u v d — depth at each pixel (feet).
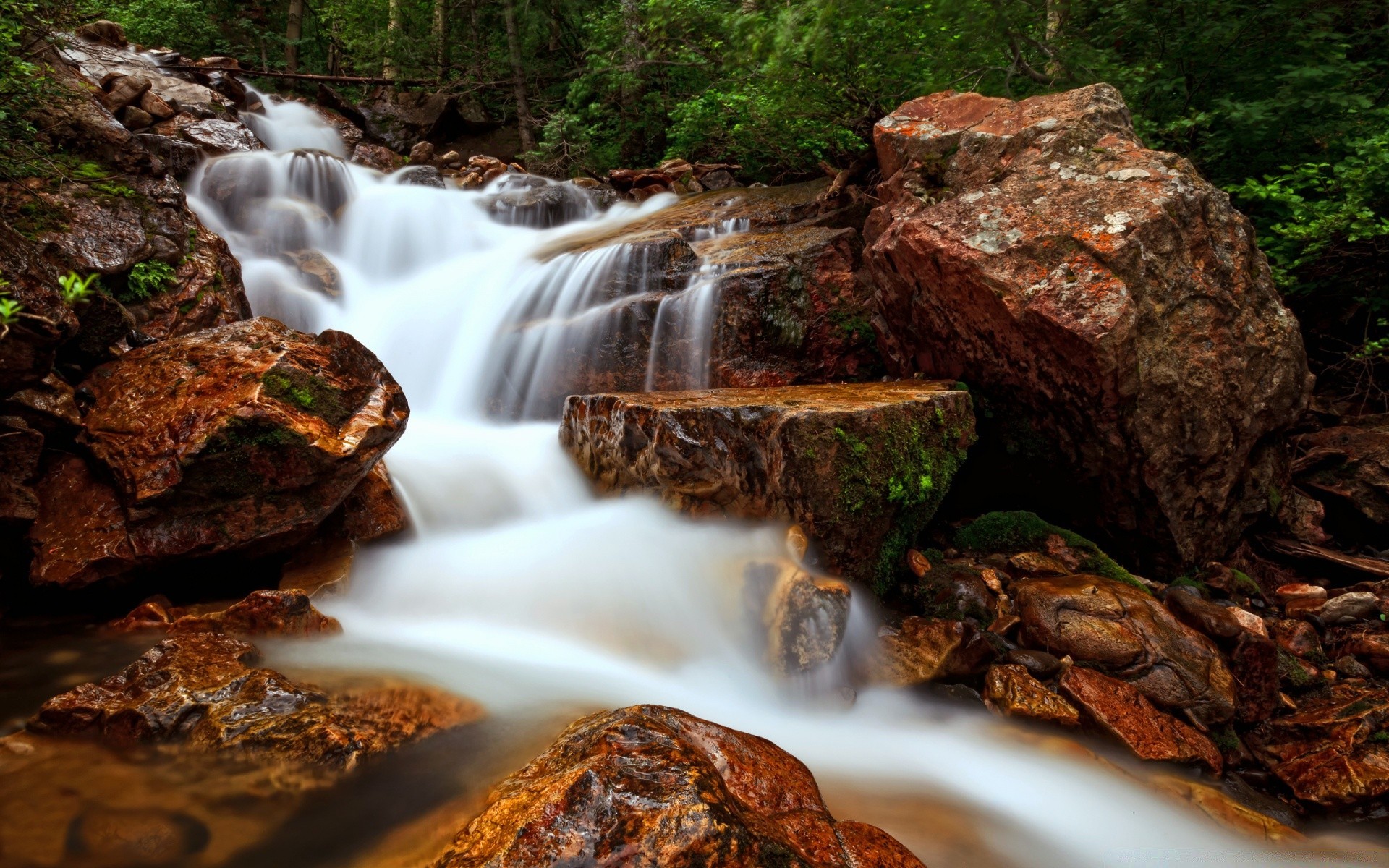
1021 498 18.07
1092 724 11.82
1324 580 17.54
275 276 24.68
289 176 30.37
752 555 13.29
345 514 14.49
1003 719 12.17
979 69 26.13
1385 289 22.65
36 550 12.17
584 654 12.98
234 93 44.24
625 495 15.87
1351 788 11.24
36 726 8.82
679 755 7.36
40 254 12.94
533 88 59.57
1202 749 11.76
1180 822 10.40
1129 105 25.29
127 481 12.26
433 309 25.59
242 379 13.19
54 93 18.80
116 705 8.92
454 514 16.25
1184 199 15.21
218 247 19.80
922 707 12.46
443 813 7.98
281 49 67.10
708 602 13.34
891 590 15.02
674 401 14.94
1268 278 16.69
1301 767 11.94
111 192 17.89
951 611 14.23
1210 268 15.58
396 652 11.96
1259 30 23.85
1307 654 14.55
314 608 12.28
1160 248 14.92
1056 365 15.11
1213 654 13.03
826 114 30.04
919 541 16.70
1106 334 13.92
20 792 7.77
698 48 44.29
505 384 22.75
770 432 13.12
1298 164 23.63
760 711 12.06
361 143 48.83
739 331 21.62
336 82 57.21
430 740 9.37
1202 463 15.90
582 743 7.92
